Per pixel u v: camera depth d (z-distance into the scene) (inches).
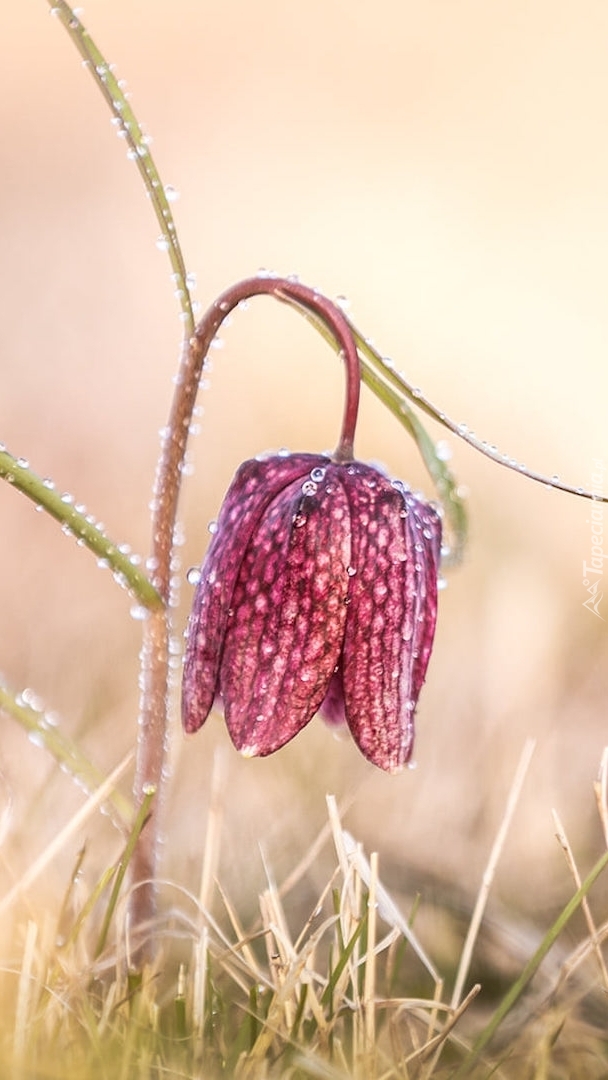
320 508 17.9
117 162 52.8
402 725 18.0
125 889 18.8
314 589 17.9
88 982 18.4
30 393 33.7
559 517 27.6
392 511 18.0
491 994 19.6
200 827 21.0
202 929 18.6
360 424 32.4
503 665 22.7
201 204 50.6
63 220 46.1
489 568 24.4
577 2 68.6
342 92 65.0
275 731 17.8
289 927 20.2
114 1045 17.9
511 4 69.5
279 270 44.9
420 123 62.5
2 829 19.1
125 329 38.5
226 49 67.5
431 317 41.5
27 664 23.2
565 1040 18.9
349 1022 19.0
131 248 44.7
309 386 33.8
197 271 44.5
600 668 23.0
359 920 18.7
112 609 24.3
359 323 40.8
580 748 22.4
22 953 19.0
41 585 25.0
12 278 40.1
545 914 20.4
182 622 24.3
